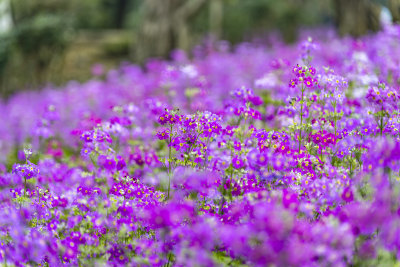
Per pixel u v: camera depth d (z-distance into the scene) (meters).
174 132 3.99
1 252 3.34
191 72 7.51
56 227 3.68
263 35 24.48
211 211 3.66
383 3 12.95
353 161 3.87
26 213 3.78
